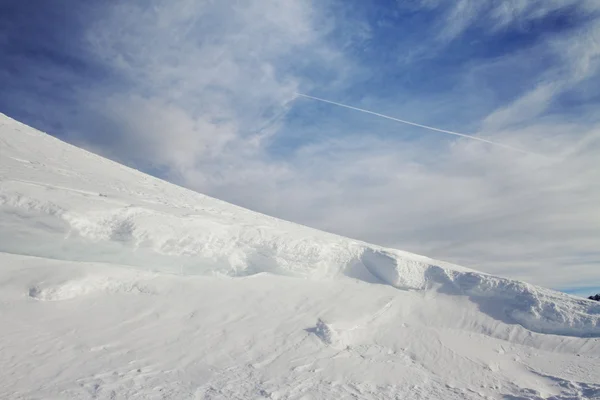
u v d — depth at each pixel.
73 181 17.11
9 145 20.48
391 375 11.10
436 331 14.75
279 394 8.96
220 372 9.62
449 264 21.11
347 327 13.40
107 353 9.36
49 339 9.29
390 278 17.86
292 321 13.10
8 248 12.30
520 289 17.08
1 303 9.95
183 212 17.06
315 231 23.34
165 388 8.36
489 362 12.90
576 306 16.52
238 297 13.80
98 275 12.02
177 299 12.66
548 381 11.73
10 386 7.36
